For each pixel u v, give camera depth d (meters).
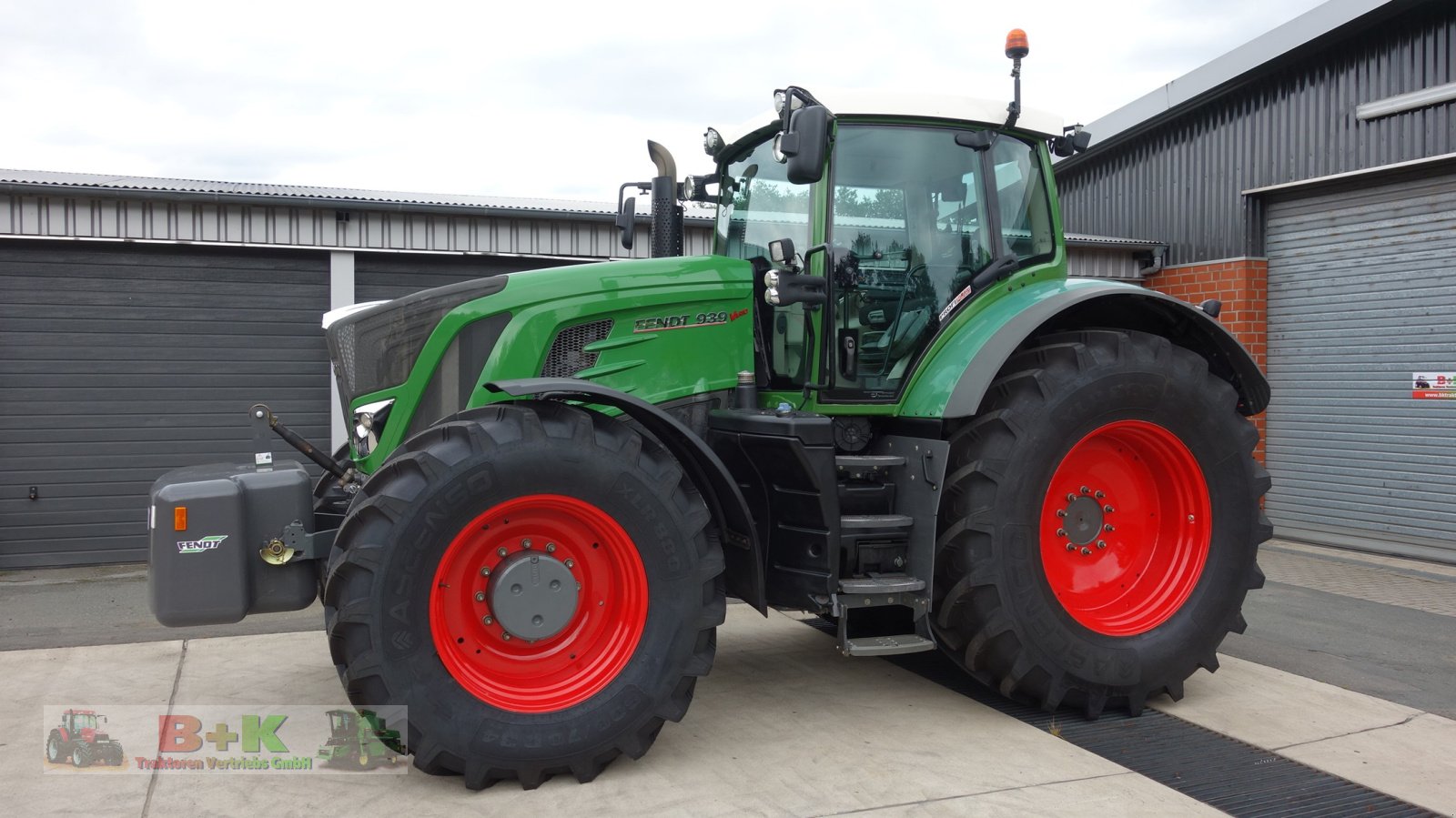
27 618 5.43
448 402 3.52
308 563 3.34
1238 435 3.89
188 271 7.13
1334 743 3.43
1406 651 4.65
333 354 3.71
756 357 4.01
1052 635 3.52
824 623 5.22
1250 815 2.85
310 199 7.08
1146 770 3.19
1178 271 8.62
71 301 6.93
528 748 2.94
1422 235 6.82
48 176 7.27
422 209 7.31
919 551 3.60
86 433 7.00
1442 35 6.44
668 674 3.09
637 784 3.02
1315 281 7.62
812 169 3.33
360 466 3.61
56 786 3.01
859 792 2.97
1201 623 3.79
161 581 3.10
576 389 3.07
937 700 3.91
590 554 3.18
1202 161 8.36
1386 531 7.18
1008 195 4.17
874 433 4.04
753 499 3.67
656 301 3.69
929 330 3.98
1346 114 7.09
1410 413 6.98
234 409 7.27
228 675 4.22
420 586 2.87
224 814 2.81
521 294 3.54
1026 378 3.62
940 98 3.95
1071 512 3.85
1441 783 3.08
